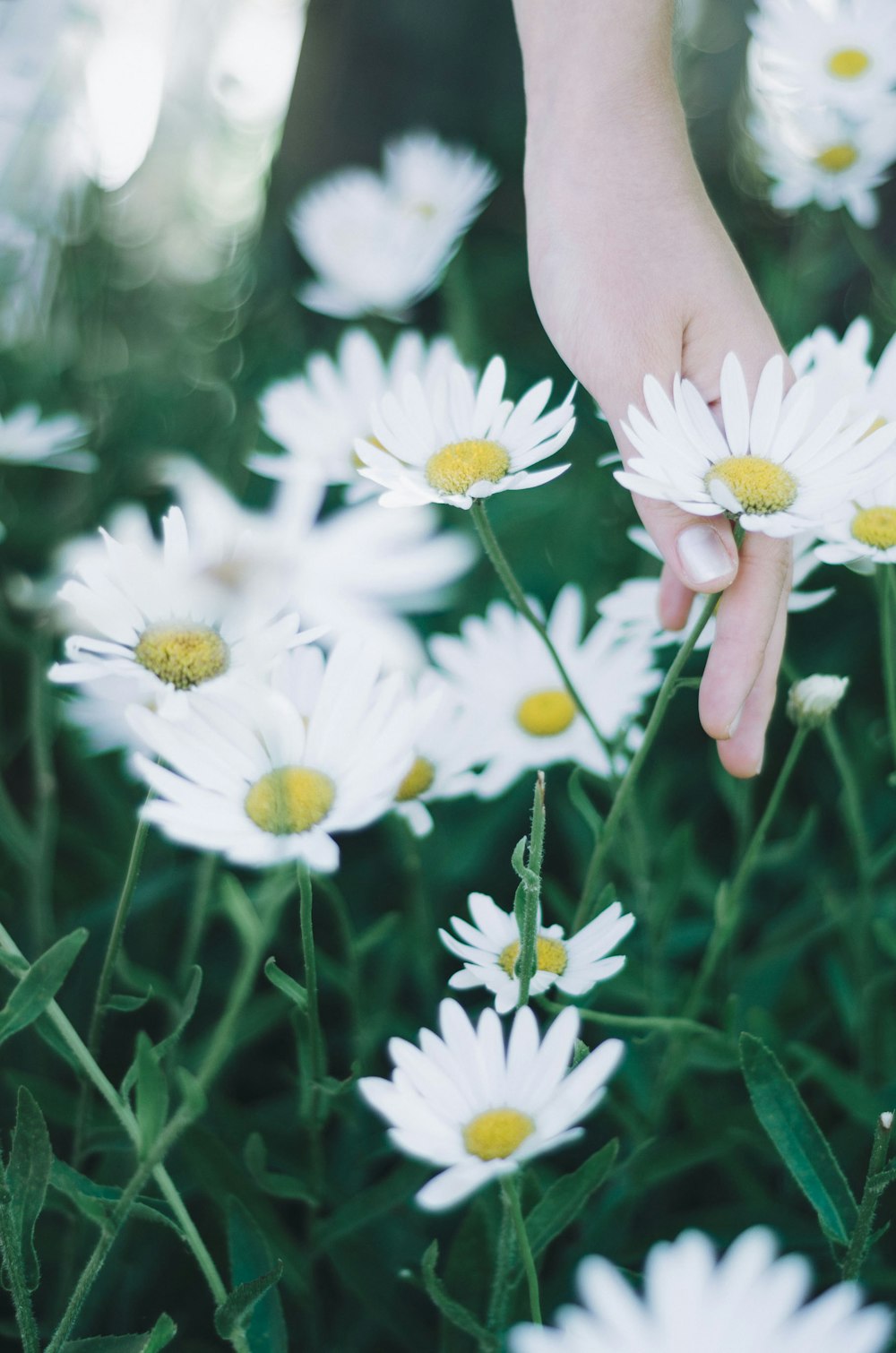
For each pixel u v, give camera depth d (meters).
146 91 1.06
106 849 0.74
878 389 0.59
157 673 0.46
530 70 0.62
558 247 0.59
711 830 0.79
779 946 0.67
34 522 0.91
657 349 0.56
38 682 0.62
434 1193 0.41
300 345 1.13
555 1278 0.57
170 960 0.70
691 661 0.82
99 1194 0.47
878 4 0.82
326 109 1.18
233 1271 0.50
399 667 0.57
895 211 1.09
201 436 1.05
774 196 0.88
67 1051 0.51
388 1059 0.65
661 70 0.59
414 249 0.91
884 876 0.74
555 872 0.76
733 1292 0.38
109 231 1.04
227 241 1.33
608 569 0.86
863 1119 0.59
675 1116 0.64
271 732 0.45
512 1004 0.49
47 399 0.98
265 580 0.48
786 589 0.55
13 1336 0.56
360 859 0.75
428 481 0.52
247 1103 0.67
